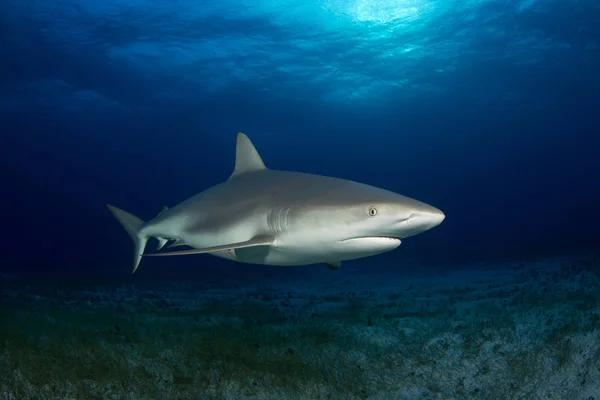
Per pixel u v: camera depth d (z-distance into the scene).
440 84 44.06
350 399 3.75
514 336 5.31
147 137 67.06
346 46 36.00
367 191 3.14
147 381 3.92
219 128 62.19
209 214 3.83
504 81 43.62
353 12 31.47
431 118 58.84
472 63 39.09
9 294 11.51
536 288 9.98
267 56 37.72
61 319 6.90
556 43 35.50
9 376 3.85
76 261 57.56
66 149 74.81
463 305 8.47
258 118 57.31
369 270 22.25
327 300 10.75
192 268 28.97
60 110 49.88
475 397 3.77
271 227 3.26
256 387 3.90
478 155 91.00
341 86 44.66
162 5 31.06
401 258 30.45
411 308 8.59
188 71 40.69
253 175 3.88
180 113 53.62
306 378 4.05
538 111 55.84
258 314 8.09
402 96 47.84
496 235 75.88
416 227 2.87
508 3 30.08
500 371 4.29
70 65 38.81
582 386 3.79
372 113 55.47
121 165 91.62
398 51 36.75
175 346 5.08
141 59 38.38
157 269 28.08
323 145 81.12
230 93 46.69
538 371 4.16
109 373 3.97
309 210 3.07
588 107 54.09
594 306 6.56
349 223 2.95
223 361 4.34
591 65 39.72
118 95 46.16
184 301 10.93
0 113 50.28
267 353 4.75
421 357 4.75
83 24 33.19
